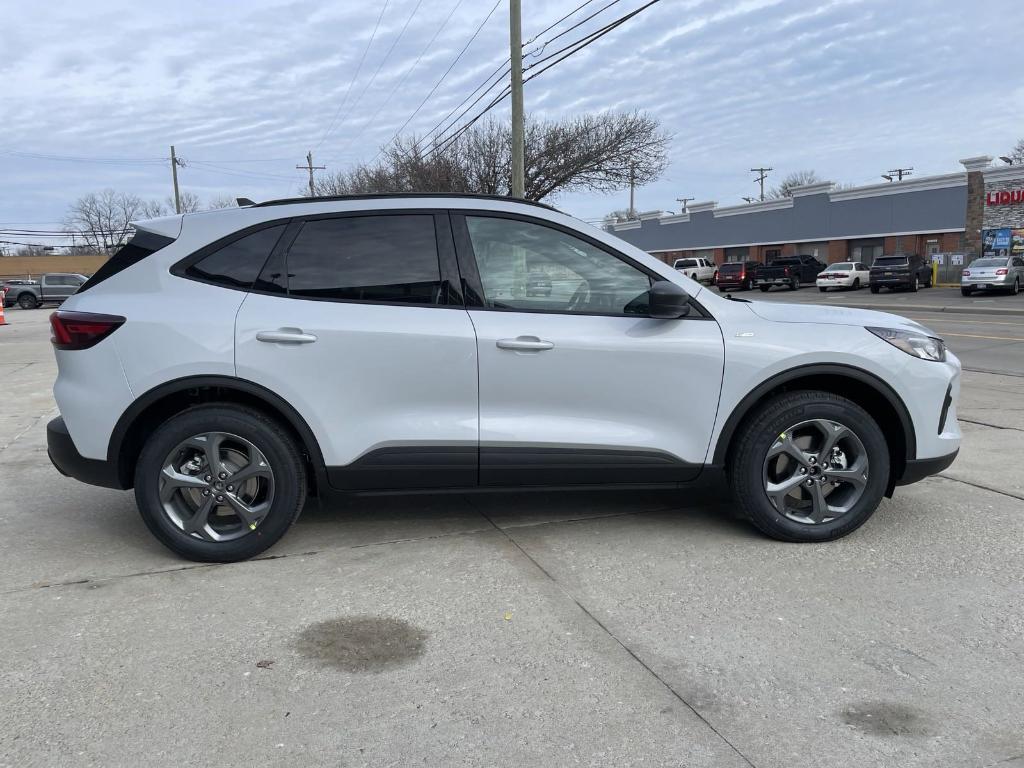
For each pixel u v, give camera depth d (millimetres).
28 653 2939
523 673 2777
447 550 3945
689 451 3859
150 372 3596
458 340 3686
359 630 3107
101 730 2459
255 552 3797
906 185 38281
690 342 3783
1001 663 2795
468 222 3830
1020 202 33594
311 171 50406
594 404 3787
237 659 2889
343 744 2387
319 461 3723
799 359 3797
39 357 13945
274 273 3738
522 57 18344
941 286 35469
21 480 5469
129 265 3762
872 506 3924
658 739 2396
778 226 46031
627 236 59906
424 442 3725
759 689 2656
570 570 3672
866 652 2883
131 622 3188
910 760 2281
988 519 4309
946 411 3998
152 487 3703
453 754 2336
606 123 29172
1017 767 2242
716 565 3705
